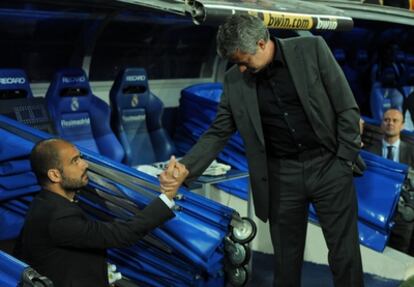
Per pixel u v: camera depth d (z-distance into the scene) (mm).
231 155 4164
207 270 2361
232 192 4281
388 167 3754
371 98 6094
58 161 2096
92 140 3791
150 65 4691
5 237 2771
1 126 2730
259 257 4082
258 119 2467
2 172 2658
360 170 2725
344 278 2684
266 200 2646
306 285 3602
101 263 2158
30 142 2607
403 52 6656
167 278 2500
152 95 4352
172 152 4449
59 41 3986
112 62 4410
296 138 2494
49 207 2072
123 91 4137
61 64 4086
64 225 2018
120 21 4215
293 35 3783
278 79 2379
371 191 3807
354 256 2662
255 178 2615
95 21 3980
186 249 2383
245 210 4215
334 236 2635
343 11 3887
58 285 2049
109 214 2537
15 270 1837
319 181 2557
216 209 2383
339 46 6270
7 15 3588
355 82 6418
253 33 2170
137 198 2451
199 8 2592
